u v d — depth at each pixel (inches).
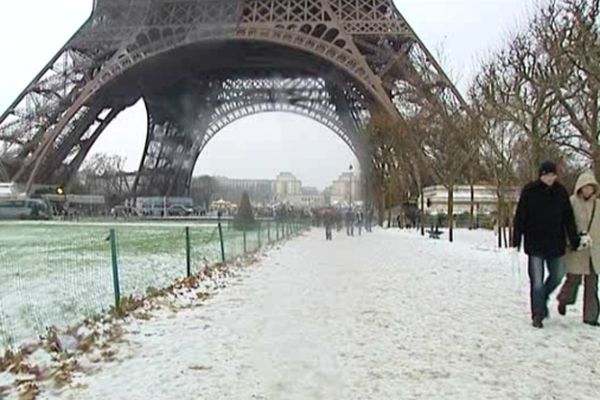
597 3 899.4
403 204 2775.6
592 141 916.6
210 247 1249.4
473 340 409.4
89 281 688.4
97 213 3654.0
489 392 297.7
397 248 1315.2
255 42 2314.2
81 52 2440.9
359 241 1631.4
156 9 2329.0
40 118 2470.5
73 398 290.8
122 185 4645.7
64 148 2518.5
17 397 292.5
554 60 1024.9
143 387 307.4
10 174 2642.7
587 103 1036.5
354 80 2257.6
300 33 2188.7
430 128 2044.8
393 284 697.0
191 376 326.3
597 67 848.9
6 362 353.1
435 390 300.7
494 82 1573.6
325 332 435.8
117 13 2406.5
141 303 555.5
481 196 2691.9
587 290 464.1
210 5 2272.4
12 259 921.5
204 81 3211.1
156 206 3506.4
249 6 2258.9
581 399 287.7
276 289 660.1
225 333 434.0
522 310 522.6
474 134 1704.0
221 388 305.1
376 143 2664.9
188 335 427.8
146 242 1386.6
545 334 427.5
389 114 2081.7
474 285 685.9
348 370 336.8
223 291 649.0
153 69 2588.6
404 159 2331.4
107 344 401.7
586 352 376.8
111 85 2415.1
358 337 419.2
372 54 2233.0
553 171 459.5
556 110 1336.1
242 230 1453.0
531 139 1194.6
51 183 2878.9
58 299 570.3
